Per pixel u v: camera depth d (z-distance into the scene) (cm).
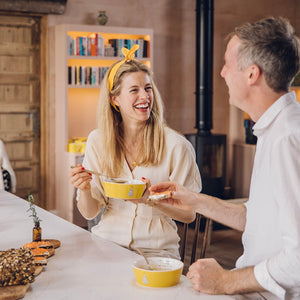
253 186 145
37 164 626
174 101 698
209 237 490
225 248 483
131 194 178
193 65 707
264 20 140
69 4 619
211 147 644
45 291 141
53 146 625
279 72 137
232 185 727
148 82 215
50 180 627
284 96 139
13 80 604
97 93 650
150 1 668
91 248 183
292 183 127
